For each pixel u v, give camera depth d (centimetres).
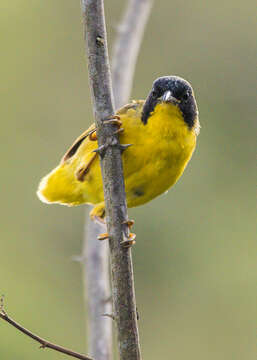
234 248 1481
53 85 1691
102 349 852
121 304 678
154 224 1477
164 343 1427
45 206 1585
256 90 1619
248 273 1451
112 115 694
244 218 1520
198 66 1647
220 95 1630
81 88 1700
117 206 689
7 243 1547
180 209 1505
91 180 858
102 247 906
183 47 1655
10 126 1644
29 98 1673
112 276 684
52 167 1620
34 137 1647
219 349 1421
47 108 1677
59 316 1437
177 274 1462
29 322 1386
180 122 813
